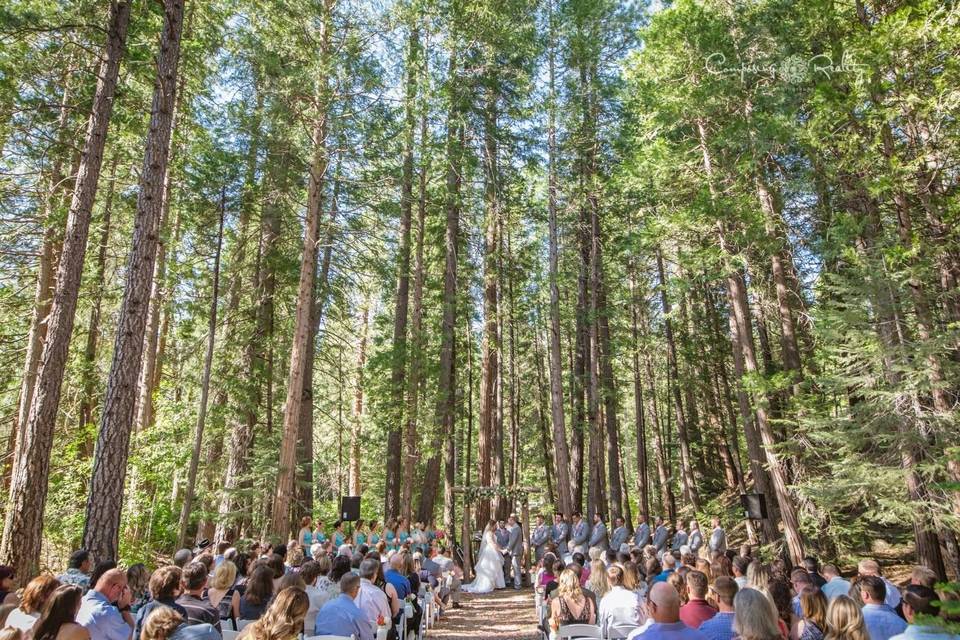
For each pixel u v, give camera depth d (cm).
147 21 1210
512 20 1786
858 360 1037
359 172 1530
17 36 1018
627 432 3800
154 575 460
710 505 2261
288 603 352
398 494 1697
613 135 1834
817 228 1379
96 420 1758
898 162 964
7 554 844
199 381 1600
